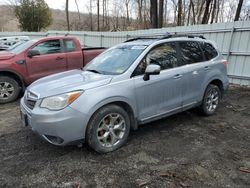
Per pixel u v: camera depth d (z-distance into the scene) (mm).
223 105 6047
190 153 3598
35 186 2857
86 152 3613
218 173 3090
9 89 6422
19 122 4906
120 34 12867
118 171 3141
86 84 3436
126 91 3635
